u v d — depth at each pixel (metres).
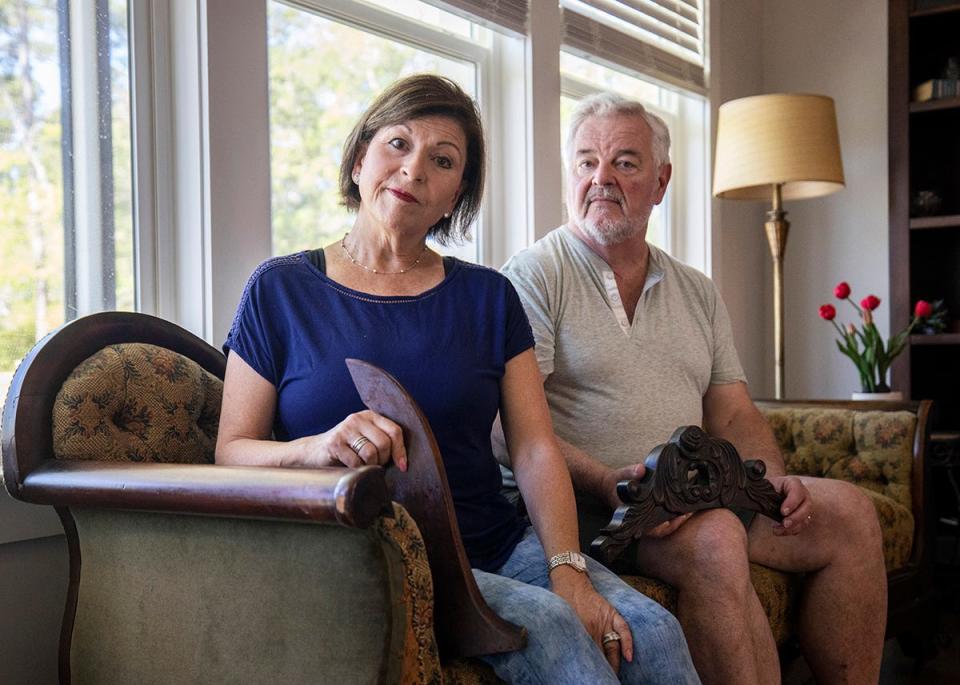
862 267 4.06
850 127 4.09
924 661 2.66
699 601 1.69
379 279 1.60
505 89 2.83
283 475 1.11
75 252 1.81
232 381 1.51
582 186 2.13
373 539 1.12
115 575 1.35
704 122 3.79
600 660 1.33
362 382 1.32
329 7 2.34
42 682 1.60
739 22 4.08
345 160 1.66
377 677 1.13
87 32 1.83
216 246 1.90
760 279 4.25
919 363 3.88
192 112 1.90
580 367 2.06
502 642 1.26
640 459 2.04
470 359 1.58
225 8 1.91
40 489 1.31
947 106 3.67
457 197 1.74
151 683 1.31
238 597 1.22
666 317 2.17
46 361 1.40
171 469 1.23
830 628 1.96
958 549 3.70
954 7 3.64
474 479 1.58
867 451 2.71
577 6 3.11
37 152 1.76
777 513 1.88
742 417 2.26
